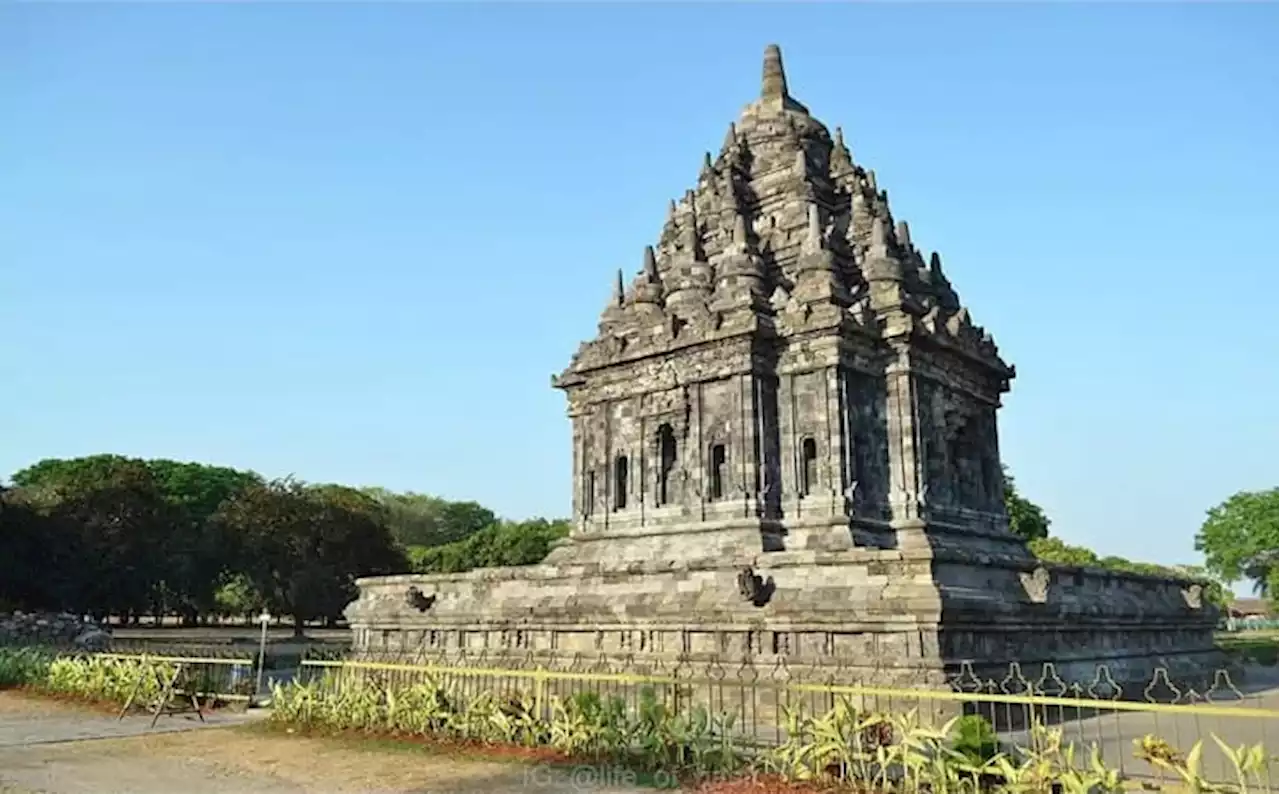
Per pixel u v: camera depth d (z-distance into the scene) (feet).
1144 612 157.07
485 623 154.61
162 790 78.48
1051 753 68.95
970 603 114.42
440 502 540.93
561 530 382.63
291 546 305.73
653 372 167.84
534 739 92.89
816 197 177.37
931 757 74.49
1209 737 101.04
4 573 262.26
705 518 155.84
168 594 319.88
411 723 102.06
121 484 291.58
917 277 173.99
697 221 185.06
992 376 181.47
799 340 155.02
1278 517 354.74
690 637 130.21
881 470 155.33
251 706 132.77
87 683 140.05
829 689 79.00
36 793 76.64
